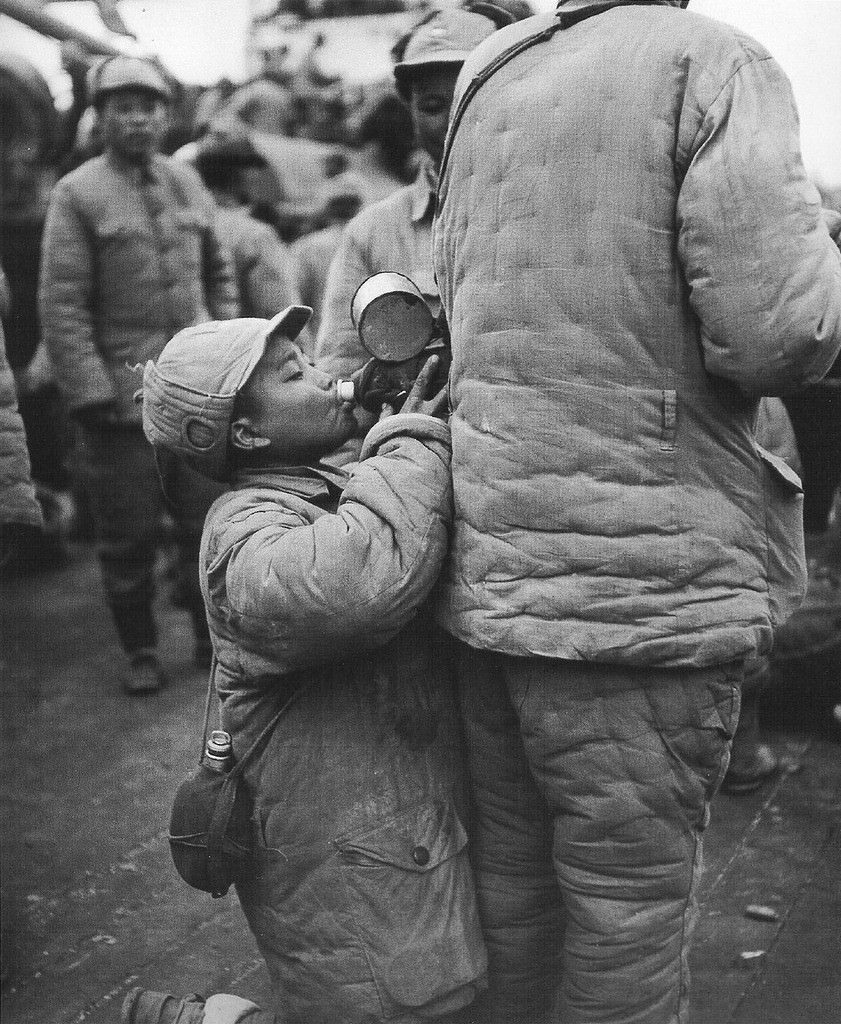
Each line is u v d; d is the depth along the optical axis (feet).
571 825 6.38
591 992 6.51
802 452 9.16
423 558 6.23
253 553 6.33
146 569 14.82
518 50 6.26
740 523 6.09
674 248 5.83
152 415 6.91
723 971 8.73
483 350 6.17
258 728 6.80
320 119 27.99
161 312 14.48
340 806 6.64
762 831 10.68
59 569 20.63
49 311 14.24
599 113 5.87
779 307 5.49
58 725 13.88
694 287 5.72
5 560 9.43
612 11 6.08
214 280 15.43
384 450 6.50
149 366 7.00
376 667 6.72
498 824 7.05
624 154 5.82
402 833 6.67
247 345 6.73
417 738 6.81
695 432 5.95
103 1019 8.48
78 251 14.16
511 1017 7.27
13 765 12.80
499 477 6.07
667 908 6.42
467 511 6.22
